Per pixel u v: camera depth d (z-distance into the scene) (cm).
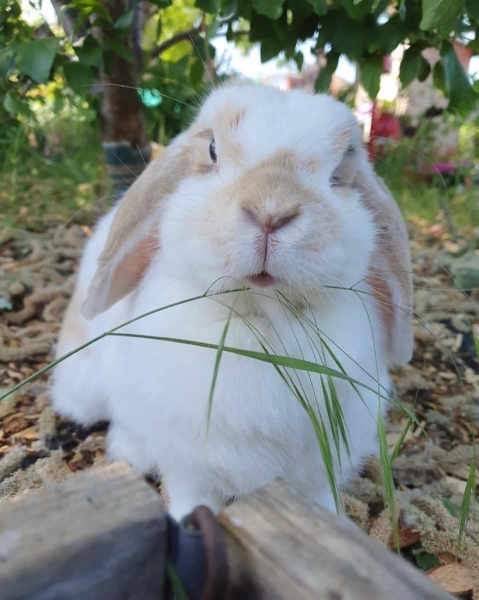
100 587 10
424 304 46
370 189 25
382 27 32
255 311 21
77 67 35
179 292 22
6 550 10
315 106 22
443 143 79
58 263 52
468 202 68
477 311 46
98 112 43
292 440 22
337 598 9
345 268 20
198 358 21
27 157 71
